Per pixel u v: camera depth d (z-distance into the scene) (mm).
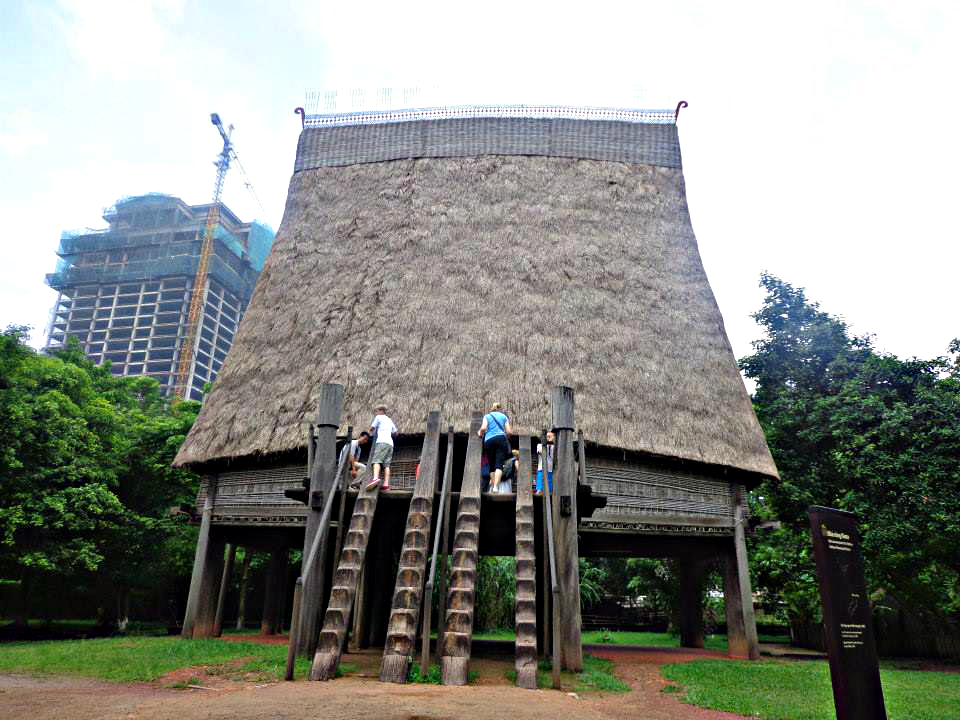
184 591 29766
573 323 14508
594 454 12891
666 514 13180
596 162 18297
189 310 134750
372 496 8758
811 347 20172
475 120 19094
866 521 15633
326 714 4930
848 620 5207
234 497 14242
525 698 6043
